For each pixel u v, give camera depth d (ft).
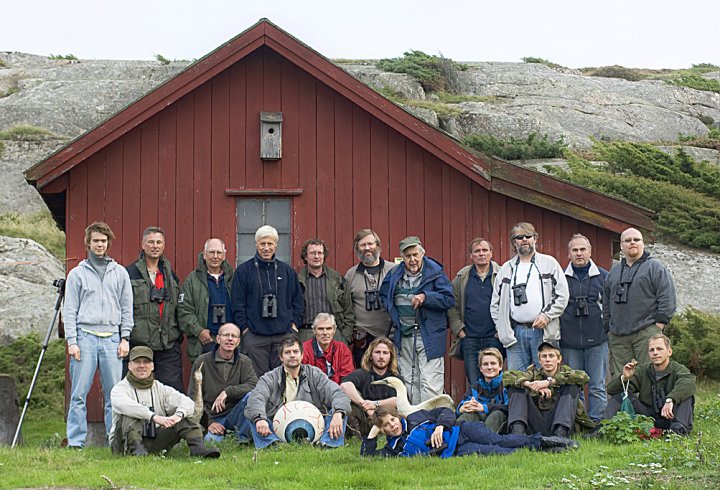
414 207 38.63
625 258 32.60
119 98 103.14
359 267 35.04
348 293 34.78
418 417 27.50
